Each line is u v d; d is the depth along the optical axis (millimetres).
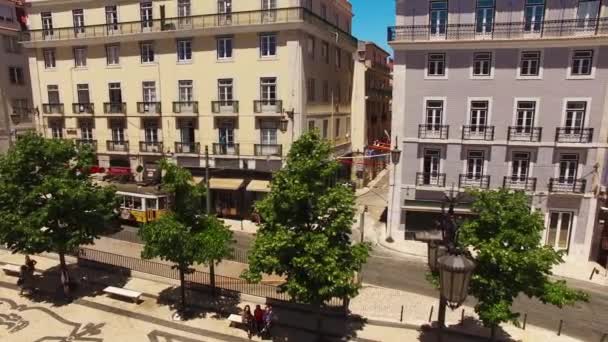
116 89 32812
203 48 29641
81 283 19375
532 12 22375
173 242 15312
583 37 21281
